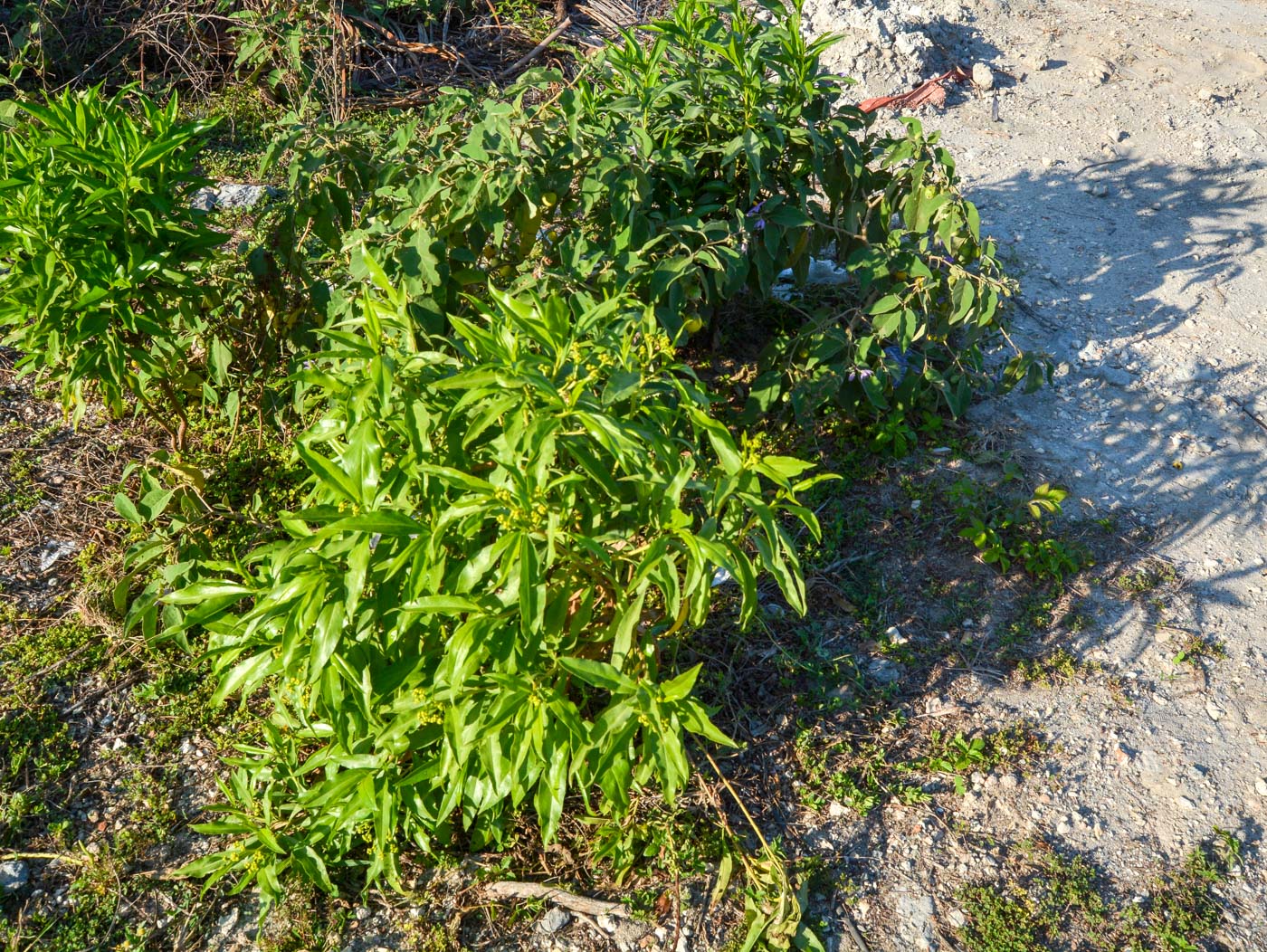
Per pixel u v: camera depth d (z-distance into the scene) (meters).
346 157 3.94
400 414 2.61
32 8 6.43
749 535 2.75
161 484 3.91
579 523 2.64
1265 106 6.62
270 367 4.27
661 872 2.92
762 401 4.09
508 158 3.55
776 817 3.06
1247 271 5.22
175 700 3.35
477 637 2.33
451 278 3.71
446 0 7.13
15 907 2.86
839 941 2.81
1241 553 3.85
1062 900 2.89
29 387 4.52
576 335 2.60
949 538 3.90
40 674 3.40
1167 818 3.08
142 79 6.59
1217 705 3.37
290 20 6.41
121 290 3.54
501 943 2.79
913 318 3.92
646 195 3.68
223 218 5.41
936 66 6.86
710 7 4.45
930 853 2.99
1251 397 4.51
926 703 3.38
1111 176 5.96
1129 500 4.07
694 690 3.34
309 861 2.75
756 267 4.39
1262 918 2.85
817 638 3.54
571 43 7.14
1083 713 3.35
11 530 3.87
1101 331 4.89
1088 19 7.73
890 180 4.27
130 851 2.97
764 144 3.87
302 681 2.64
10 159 3.72
